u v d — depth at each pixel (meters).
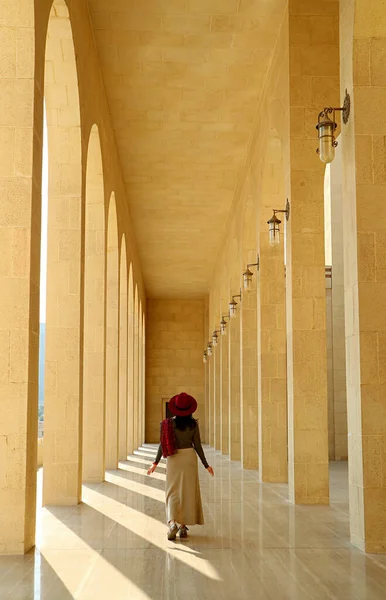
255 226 18.80
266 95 15.68
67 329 12.38
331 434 26.25
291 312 12.74
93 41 13.95
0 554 7.98
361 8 9.03
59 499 12.17
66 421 12.24
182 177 21.83
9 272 8.22
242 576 7.02
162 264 34.00
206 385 41.56
